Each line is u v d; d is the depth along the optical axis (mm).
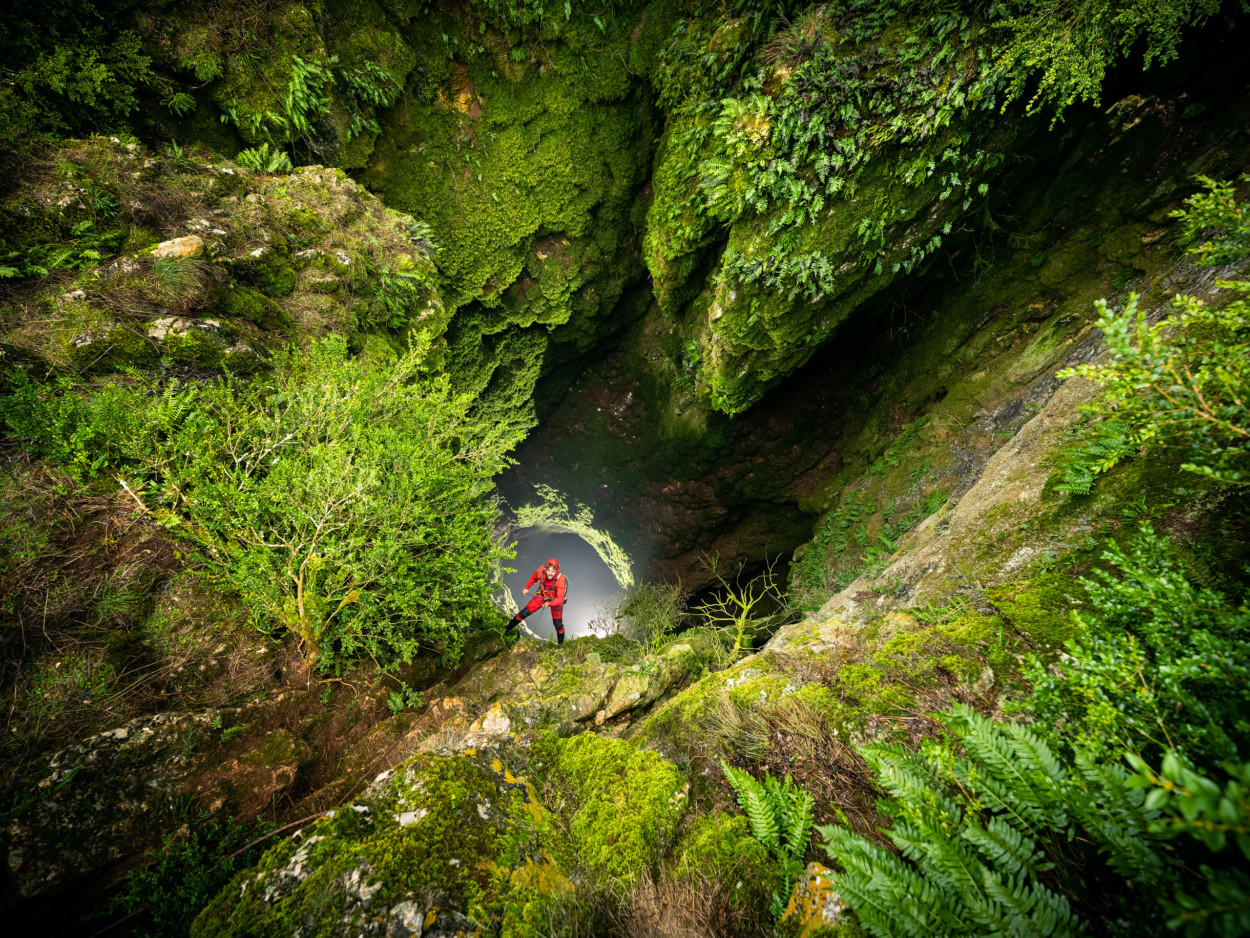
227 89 5551
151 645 3238
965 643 2875
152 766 2695
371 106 6672
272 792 2943
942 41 5059
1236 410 1521
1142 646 2012
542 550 15211
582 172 8102
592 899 1932
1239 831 993
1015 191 6703
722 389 8906
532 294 9094
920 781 1921
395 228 6418
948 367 7859
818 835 2150
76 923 2225
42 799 2359
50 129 4574
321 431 4070
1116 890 1563
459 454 4812
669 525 12070
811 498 10227
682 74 6707
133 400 3469
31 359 3594
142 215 4543
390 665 4176
